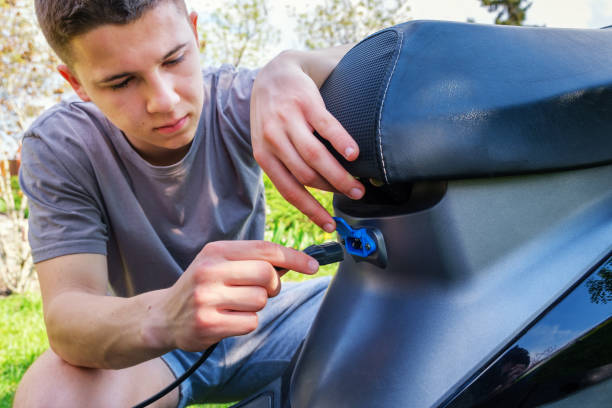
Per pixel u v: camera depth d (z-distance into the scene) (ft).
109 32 2.48
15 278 14.35
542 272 1.66
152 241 3.59
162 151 3.48
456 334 1.60
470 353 1.56
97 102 2.83
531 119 1.59
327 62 2.46
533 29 1.80
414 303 1.72
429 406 1.54
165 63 2.72
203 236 3.76
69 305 2.62
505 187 1.67
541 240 1.71
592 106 1.65
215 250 1.95
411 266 1.74
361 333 1.81
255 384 4.11
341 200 2.11
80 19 2.44
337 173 1.76
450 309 1.64
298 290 4.15
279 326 4.06
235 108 3.72
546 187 1.71
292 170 1.91
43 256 3.01
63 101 3.63
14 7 15.71
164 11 2.61
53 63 16.33
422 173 1.55
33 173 3.19
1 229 15.66
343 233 1.95
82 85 2.91
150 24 2.54
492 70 1.62
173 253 3.78
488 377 1.52
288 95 1.95
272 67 2.25
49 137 3.26
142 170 3.46
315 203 1.99
